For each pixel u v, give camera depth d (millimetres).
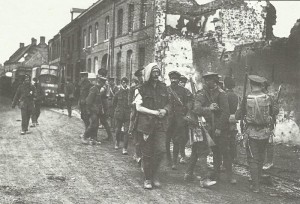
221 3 16062
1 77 38844
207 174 6547
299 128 10781
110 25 25375
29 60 63562
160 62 17578
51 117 18312
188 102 7926
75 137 11859
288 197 6094
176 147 7836
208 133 6480
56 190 6109
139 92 6422
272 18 16328
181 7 18109
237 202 5750
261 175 6938
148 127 6312
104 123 11250
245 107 6566
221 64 14609
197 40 17109
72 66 37438
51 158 8562
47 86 27578
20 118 17438
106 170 7605
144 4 20219
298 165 8375
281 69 11367
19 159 8367
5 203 5332
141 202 5629
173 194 6090
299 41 10781
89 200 5648
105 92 10969
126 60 22328
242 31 16047
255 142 6285
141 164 7723
